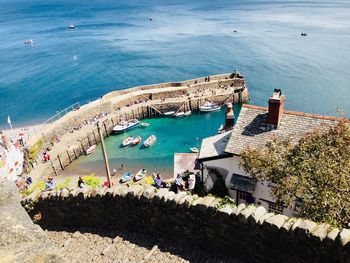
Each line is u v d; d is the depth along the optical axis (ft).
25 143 184.55
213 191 83.46
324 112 239.50
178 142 211.41
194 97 254.88
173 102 248.32
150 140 207.10
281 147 62.08
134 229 43.52
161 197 39.50
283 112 80.94
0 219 17.54
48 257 16.80
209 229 36.63
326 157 48.75
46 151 188.24
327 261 29.04
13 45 495.82
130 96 251.19
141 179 161.79
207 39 485.97
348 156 48.32
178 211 38.47
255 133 79.71
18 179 149.48
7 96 297.12
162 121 242.78
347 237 27.78
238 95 260.83
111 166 185.47
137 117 245.24
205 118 244.42
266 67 343.26
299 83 293.43
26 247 16.66
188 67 362.12
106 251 40.73
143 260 37.68
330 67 330.13
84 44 486.79
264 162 58.54
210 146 89.10
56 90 309.22
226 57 389.19
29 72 362.33
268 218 32.42
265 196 76.28
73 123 214.69
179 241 39.70
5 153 147.02
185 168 108.47
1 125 243.60
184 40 487.61
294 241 30.63
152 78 334.65
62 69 370.73
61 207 49.49
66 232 48.55
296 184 48.57
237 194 80.53
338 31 504.43
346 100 255.09
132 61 391.45
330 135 52.65
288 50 402.31
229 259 35.50
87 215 47.47
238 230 34.40
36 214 52.31
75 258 41.11
